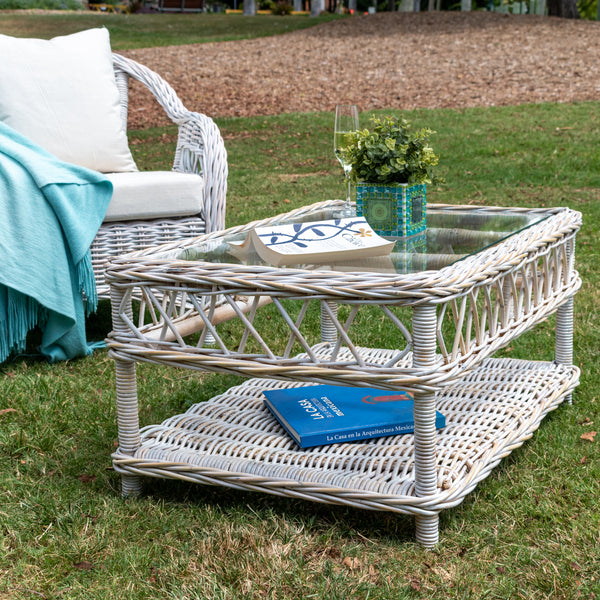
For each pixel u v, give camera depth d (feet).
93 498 5.49
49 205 8.18
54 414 6.95
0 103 9.76
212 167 9.33
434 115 26.91
